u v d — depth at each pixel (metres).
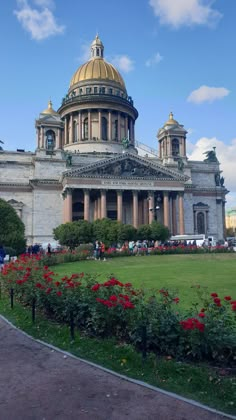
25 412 9.28
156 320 12.59
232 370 11.05
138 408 9.40
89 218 91.38
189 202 106.00
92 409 9.38
